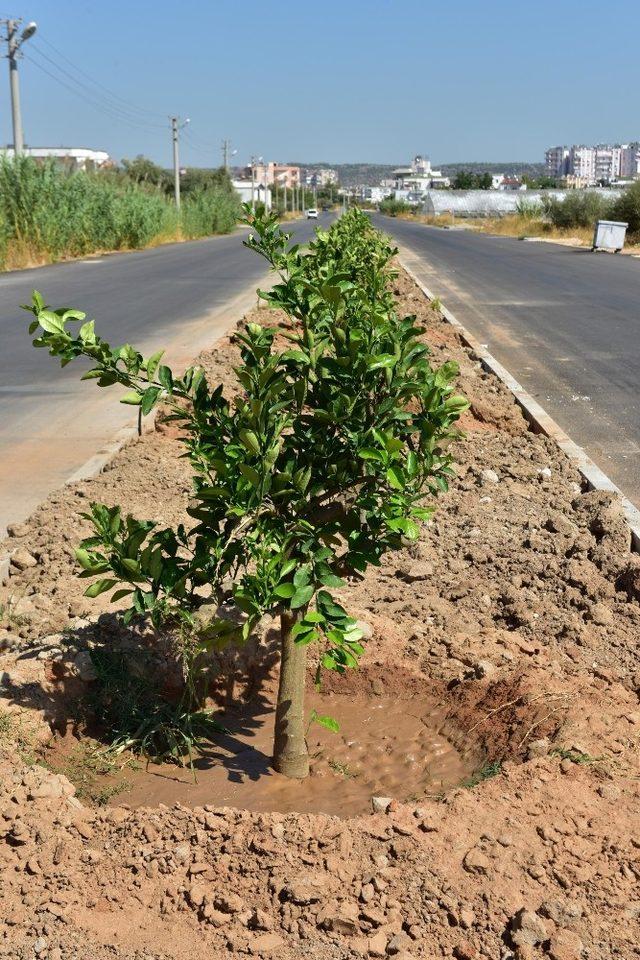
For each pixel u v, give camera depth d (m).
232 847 3.03
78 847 3.05
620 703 4.03
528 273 28.66
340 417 3.46
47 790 3.29
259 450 3.31
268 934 2.72
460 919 2.73
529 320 17.84
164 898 2.86
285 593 3.32
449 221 83.06
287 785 3.81
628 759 3.49
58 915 2.79
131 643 4.41
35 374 12.21
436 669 4.50
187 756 4.04
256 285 24.33
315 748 4.11
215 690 4.48
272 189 143.12
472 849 2.97
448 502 6.87
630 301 21.19
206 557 3.56
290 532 3.49
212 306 19.47
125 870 2.98
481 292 22.88
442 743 4.08
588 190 59.06
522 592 5.25
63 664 4.20
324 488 3.60
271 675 4.64
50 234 33.66
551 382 12.02
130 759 3.97
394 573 5.60
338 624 3.41
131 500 6.57
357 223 16.27
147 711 4.18
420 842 3.00
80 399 10.49
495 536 6.14
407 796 3.69
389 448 3.29
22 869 2.98
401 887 2.84
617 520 6.24
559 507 6.74
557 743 3.60
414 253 38.16
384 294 9.12
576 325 17.19
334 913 2.75
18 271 29.36
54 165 35.91
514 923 2.68
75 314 3.66
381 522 3.68
